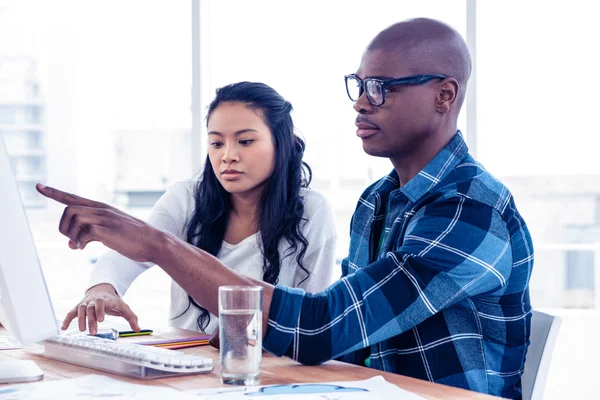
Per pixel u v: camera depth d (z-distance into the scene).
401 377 1.04
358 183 3.37
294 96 1.92
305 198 1.92
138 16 3.93
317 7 3.12
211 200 1.87
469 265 1.15
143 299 3.68
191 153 3.12
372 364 1.27
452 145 1.32
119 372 1.04
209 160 1.87
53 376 1.04
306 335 1.09
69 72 4.53
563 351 3.17
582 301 4.13
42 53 4.48
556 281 4.18
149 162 17.33
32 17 4.34
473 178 1.25
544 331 1.29
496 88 2.91
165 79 3.37
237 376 0.96
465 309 1.23
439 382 1.20
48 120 4.61
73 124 4.61
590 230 5.97
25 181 4.54
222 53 3.15
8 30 4.49
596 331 3.16
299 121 1.92
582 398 3.16
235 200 1.87
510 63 3.04
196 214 1.88
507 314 1.25
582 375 3.16
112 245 1.03
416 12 2.69
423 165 1.33
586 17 3.53
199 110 3.09
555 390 3.17
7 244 0.95
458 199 1.19
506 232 1.22
